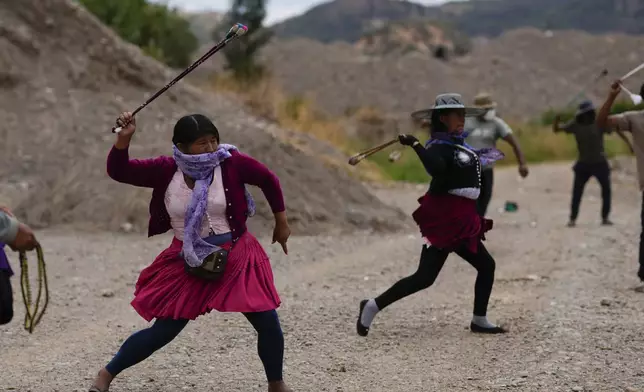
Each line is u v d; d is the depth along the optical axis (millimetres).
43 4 14469
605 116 7816
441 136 6375
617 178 23375
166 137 13367
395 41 109875
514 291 8367
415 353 6188
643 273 8062
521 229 13359
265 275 4840
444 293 8336
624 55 76375
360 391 5340
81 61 14305
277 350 4859
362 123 41125
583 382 5371
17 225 4477
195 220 4711
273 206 4934
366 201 13594
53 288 8453
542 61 75000
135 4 22844
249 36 35094
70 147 12875
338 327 6953
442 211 6418
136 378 5602
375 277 9219
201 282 4762
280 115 23172
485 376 5578
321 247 11102
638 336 6441
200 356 6113
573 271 9328
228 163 4820
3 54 13625
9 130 12930
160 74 15266
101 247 10570
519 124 35438
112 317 7395
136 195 12258
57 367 5879
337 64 64312
